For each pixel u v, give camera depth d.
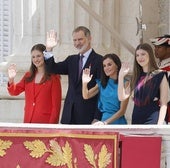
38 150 24.98
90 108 28.38
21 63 36.59
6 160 25.05
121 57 37.12
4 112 36.31
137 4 37.78
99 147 24.72
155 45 29.67
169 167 24.70
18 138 25.03
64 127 24.98
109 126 24.89
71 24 36.72
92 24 36.91
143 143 24.52
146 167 24.50
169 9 39.50
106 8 37.47
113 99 27.31
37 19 37.28
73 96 28.55
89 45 28.73
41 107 28.48
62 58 35.94
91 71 28.45
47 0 36.97
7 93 36.38
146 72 26.09
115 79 27.45
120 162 24.62
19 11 37.62
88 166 24.78
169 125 24.94
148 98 25.86
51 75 28.61
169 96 26.84
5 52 42.22
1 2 42.47
